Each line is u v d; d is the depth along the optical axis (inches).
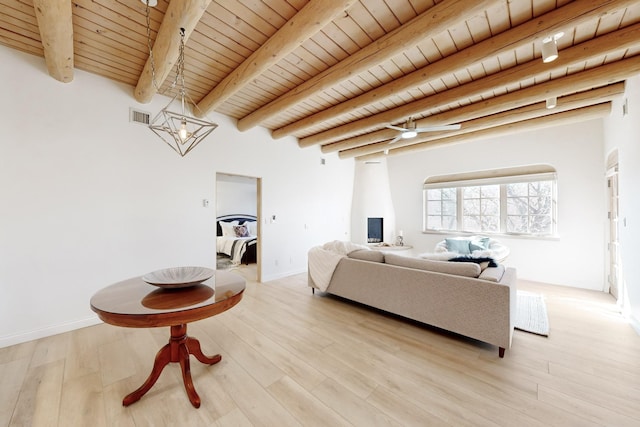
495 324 91.7
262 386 76.4
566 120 154.3
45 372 82.4
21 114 102.2
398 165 264.4
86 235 116.7
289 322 120.6
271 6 80.6
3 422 62.6
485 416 65.2
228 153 168.7
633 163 112.7
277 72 117.0
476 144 215.9
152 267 135.7
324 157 239.3
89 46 99.3
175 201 144.4
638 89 107.0
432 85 125.9
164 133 139.9
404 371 83.6
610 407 67.8
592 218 169.5
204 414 65.9
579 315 126.6
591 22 83.5
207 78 122.5
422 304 109.8
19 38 95.0
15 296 101.3
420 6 79.6
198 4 68.9
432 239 244.1
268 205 193.9
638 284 108.2
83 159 115.9
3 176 99.0
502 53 91.0
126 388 75.3
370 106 151.7
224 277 88.6
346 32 90.7
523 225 199.0
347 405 69.1
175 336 75.0
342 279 141.6
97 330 112.5
